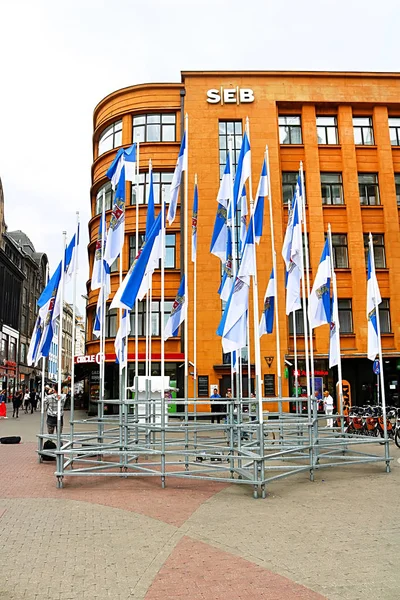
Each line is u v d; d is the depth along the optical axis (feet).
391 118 110.22
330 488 34.09
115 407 104.88
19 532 23.68
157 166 104.27
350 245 102.63
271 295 53.88
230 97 104.42
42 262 282.15
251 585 17.60
